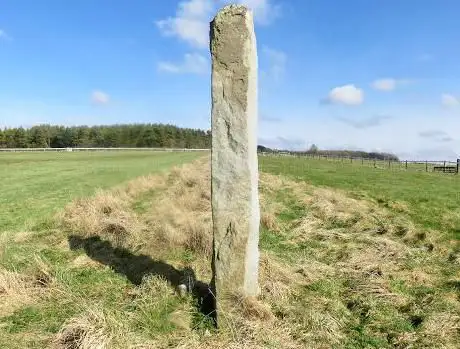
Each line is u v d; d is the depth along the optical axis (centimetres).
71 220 1168
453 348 523
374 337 552
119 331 510
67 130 11688
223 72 554
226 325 556
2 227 1136
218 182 571
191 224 977
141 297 641
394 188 2158
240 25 541
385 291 689
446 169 3681
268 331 538
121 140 12144
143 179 2112
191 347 509
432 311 620
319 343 529
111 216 1164
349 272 783
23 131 10869
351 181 2539
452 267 827
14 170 3275
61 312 602
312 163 4912
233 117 557
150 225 1131
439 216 1348
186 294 661
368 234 1066
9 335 539
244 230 571
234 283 579
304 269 771
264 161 5397
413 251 923
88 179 2534
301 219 1223
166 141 12456
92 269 786
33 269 735
